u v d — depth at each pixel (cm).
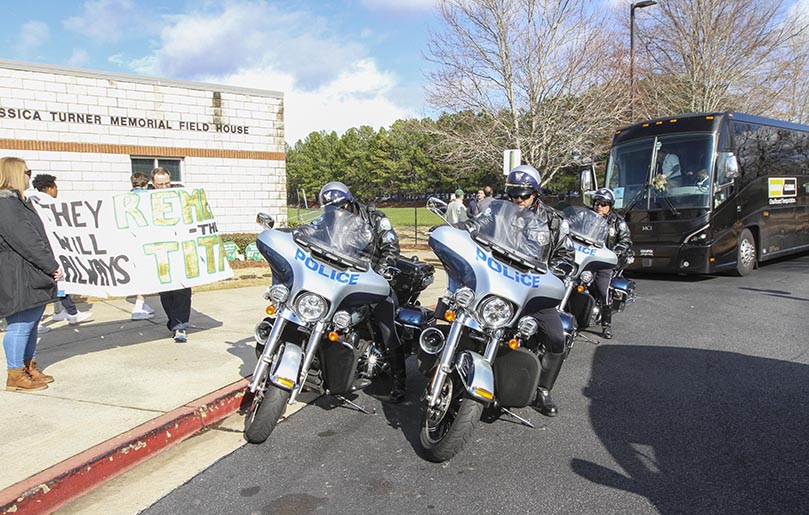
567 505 362
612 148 1348
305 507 362
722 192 1210
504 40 1859
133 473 409
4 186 498
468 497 373
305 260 432
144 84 1471
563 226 464
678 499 367
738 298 1027
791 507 355
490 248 418
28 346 527
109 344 682
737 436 460
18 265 497
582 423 495
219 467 417
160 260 654
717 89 2242
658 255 1238
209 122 1580
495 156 1945
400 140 7244
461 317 417
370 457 433
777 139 1427
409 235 2372
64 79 1362
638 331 809
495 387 432
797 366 632
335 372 454
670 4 2256
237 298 991
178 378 557
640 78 2255
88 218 625
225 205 1631
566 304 697
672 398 549
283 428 489
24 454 396
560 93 1873
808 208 1573
